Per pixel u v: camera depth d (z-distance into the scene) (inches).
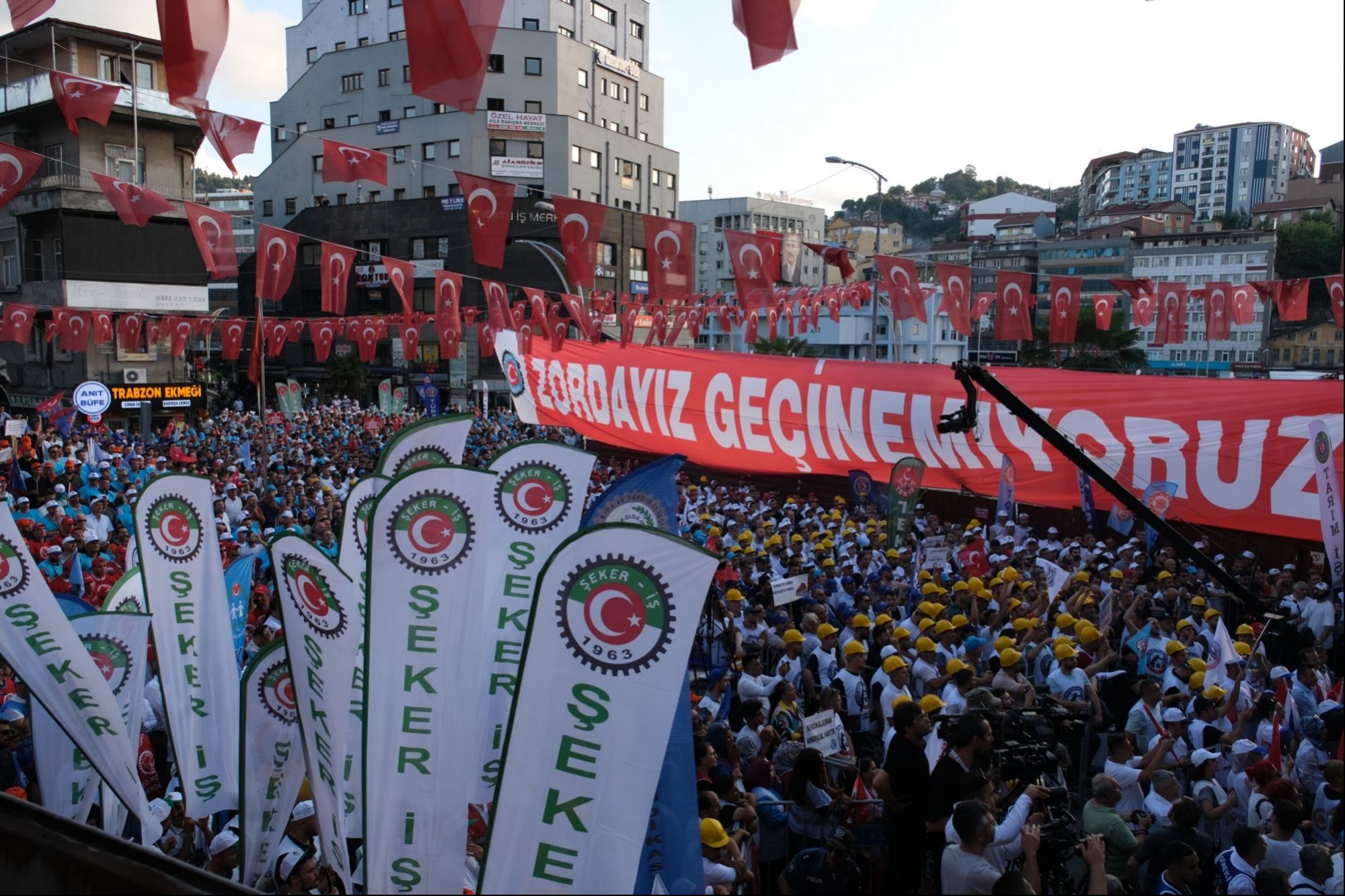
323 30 2539.4
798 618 538.3
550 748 188.7
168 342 1627.7
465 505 207.6
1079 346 1696.6
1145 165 5442.9
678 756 207.8
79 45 1397.6
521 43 2268.7
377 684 204.4
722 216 3260.3
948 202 6658.5
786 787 291.6
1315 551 668.1
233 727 260.1
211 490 263.7
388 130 2300.7
